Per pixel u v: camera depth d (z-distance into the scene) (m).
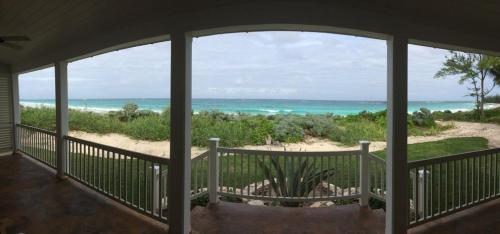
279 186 4.53
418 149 10.52
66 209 4.02
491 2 2.69
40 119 16.09
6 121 7.63
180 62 3.03
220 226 3.51
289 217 3.76
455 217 3.75
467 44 3.30
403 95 2.90
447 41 3.15
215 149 4.20
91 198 4.45
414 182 3.54
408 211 3.21
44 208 4.04
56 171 5.89
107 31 3.93
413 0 2.69
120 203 4.09
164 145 12.89
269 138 12.55
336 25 2.75
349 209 4.00
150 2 2.99
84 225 3.53
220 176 4.59
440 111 18.86
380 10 2.83
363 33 2.89
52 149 6.03
